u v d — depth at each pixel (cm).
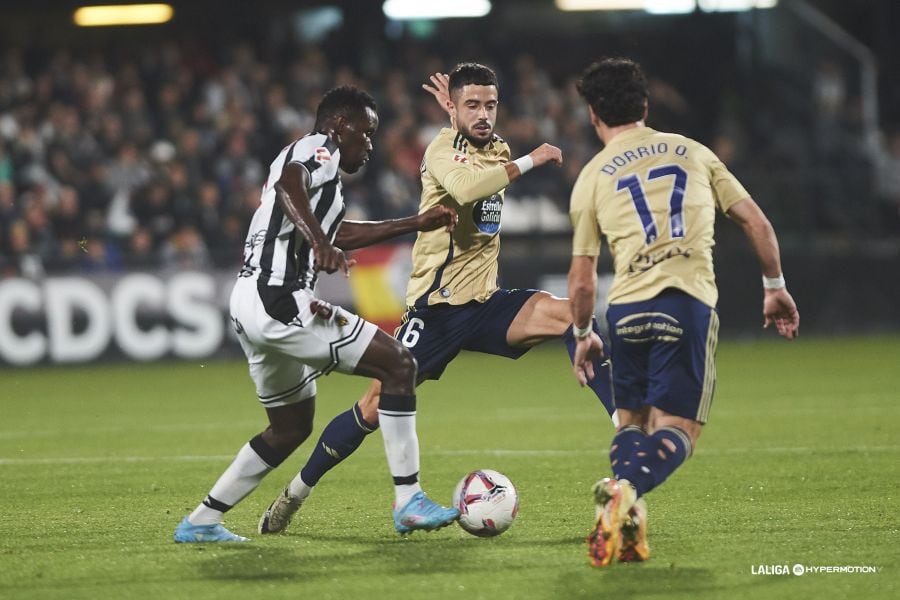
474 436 3412
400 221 2052
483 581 1633
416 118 7738
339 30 8656
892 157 8262
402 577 1666
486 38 8950
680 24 8800
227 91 7406
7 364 5922
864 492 2350
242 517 2211
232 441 3409
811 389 4550
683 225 1758
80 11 8288
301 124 7469
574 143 7675
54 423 3897
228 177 6881
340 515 2208
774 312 1844
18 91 7050
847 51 8438
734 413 3850
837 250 7288
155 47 8525
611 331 1808
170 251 6275
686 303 1738
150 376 5591
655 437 1709
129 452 3191
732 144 8244
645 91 1838
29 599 1562
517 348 2311
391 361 1859
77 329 6044
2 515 2225
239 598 1556
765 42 8644
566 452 3055
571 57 9012
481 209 2264
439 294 2280
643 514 1705
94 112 7056
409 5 8675
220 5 8481
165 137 7150
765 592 1554
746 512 2147
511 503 1933
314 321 1834
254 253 1864
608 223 1788
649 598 1530
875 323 7350
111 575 1694
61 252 6200
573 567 1708
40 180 6538
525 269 6744
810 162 8131
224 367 6003
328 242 1764
